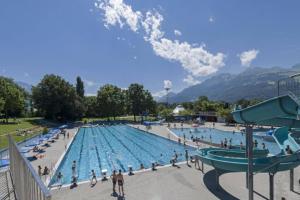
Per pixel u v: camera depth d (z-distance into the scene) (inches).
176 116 3284.9
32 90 2925.7
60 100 2920.8
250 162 544.4
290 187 639.1
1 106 2295.8
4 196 492.7
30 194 244.7
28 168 249.4
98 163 1125.1
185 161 954.7
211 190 647.1
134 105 3272.6
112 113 3193.9
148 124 2529.5
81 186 690.8
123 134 2119.8
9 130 1945.1
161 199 591.5
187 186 679.1
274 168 568.7
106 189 663.1
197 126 2367.1
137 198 599.2
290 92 550.0
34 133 1840.6
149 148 1472.7
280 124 645.3
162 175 780.0
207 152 787.4
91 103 3678.6
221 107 3208.7
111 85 3299.7
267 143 1528.1
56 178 813.9
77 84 3747.5
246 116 534.3
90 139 1850.4
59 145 1437.0
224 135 1923.0
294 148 782.5
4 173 654.5
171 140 1622.8
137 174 793.6
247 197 599.2
